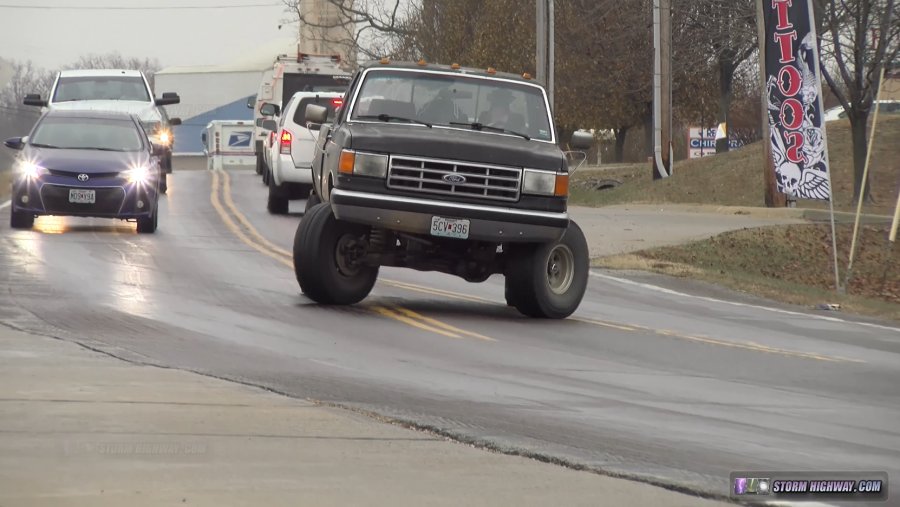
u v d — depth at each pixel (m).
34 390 28.70
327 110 51.97
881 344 48.16
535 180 45.66
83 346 35.47
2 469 21.52
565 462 24.03
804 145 76.00
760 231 86.62
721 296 62.41
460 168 45.12
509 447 25.14
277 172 88.50
